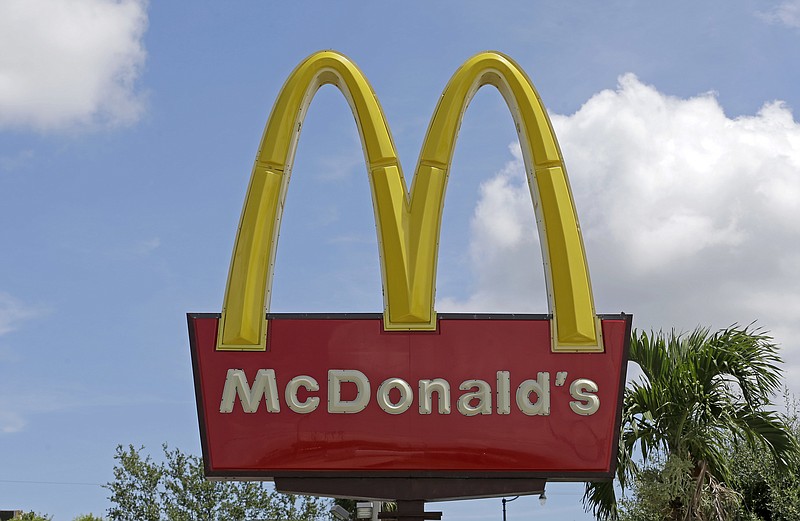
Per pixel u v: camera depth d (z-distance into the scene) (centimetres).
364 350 1530
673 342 1936
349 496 1511
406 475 1498
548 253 1564
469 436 1512
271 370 1520
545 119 1612
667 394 1836
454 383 1526
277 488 1501
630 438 1852
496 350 1536
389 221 1566
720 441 1872
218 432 1501
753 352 1883
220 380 1516
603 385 1530
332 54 1633
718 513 1806
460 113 1614
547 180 1586
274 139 1585
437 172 1589
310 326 1538
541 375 1528
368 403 1516
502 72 1634
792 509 2202
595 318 1548
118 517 4553
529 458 1507
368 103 1609
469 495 1506
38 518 5366
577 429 1518
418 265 1552
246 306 1532
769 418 1875
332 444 1504
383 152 1591
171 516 4534
